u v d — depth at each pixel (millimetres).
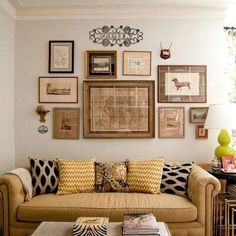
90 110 3447
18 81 3473
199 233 2467
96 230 1807
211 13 3451
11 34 3387
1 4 3080
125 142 3469
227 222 2582
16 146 3465
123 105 3447
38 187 2848
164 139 3467
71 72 3459
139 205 2488
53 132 3457
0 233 2629
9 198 2492
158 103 3467
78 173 2906
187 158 3465
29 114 3469
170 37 3467
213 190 2504
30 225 2480
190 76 3463
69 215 2441
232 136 3574
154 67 3469
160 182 2895
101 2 3264
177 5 3328
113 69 3453
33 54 3475
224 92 3477
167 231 1915
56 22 3477
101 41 3471
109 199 2631
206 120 3168
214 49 3473
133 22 3473
